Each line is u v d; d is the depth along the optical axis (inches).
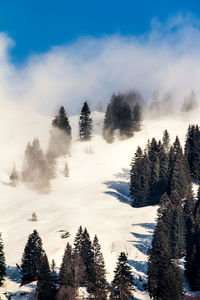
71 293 2017.7
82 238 2343.8
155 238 2503.7
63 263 2121.1
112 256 2687.0
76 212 3671.3
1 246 2301.9
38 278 2086.6
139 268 2546.8
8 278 2383.1
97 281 2101.4
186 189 3873.0
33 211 3900.1
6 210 4067.4
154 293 2146.9
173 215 2854.3
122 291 2057.1
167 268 2150.6
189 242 2600.9
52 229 3191.4
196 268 2402.8
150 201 4057.6
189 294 2225.6
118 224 3449.8
